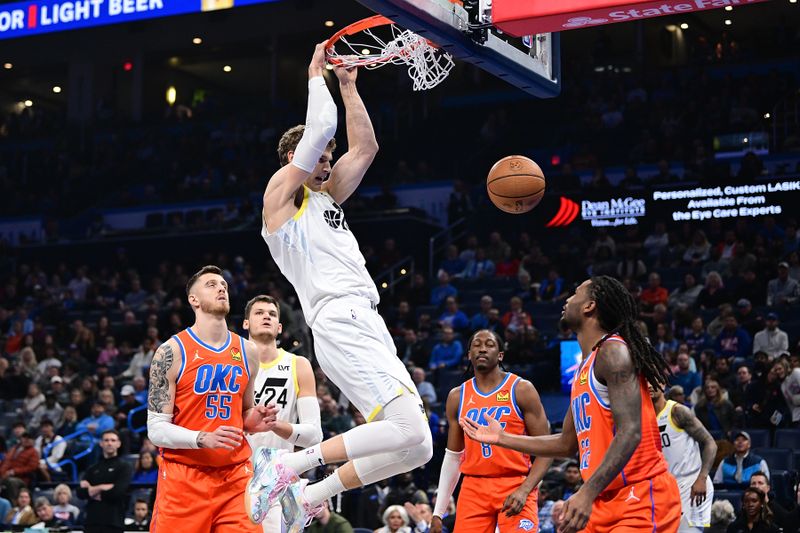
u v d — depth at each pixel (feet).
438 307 61.16
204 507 18.16
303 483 17.56
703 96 78.54
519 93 89.40
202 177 92.27
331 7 94.22
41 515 40.81
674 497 15.16
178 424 18.42
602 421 15.02
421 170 84.17
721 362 44.80
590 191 66.08
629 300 15.40
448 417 24.09
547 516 35.09
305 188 17.87
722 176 63.16
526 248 65.05
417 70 20.07
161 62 109.09
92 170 99.30
